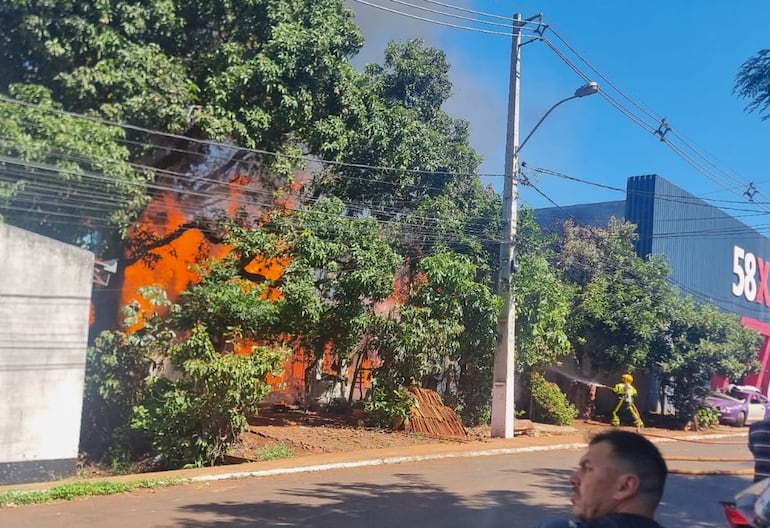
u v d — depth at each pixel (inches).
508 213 721.6
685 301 1010.7
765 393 1350.9
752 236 1434.5
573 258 1028.5
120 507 368.8
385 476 485.1
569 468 546.3
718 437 898.1
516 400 920.3
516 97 713.6
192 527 324.8
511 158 716.0
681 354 976.9
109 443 550.9
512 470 527.2
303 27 665.6
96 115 554.9
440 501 396.5
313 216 674.8
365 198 760.3
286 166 653.3
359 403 812.6
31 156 486.0
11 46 560.1
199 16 646.5
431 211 767.1
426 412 717.3
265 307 595.2
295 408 840.9
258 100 645.9
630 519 83.7
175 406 519.5
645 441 90.6
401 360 716.7
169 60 603.8
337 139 685.3
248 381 527.5
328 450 607.8
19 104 493.0
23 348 451.2
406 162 732.7
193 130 637.9
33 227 532.7
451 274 714.8
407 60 838.5
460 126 860.0
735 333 984.9
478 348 770.2
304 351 767.1
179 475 460.4
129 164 533.3
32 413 452.4
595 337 1006.4
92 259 482.6
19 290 451.5
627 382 919.7
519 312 773.9
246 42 664.4
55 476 458.6
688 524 353.7
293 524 333.7
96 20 566.9
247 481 457.7
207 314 574.6
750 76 267.7
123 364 548.1
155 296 557.0
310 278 673.0
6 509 362.0
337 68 668.1
